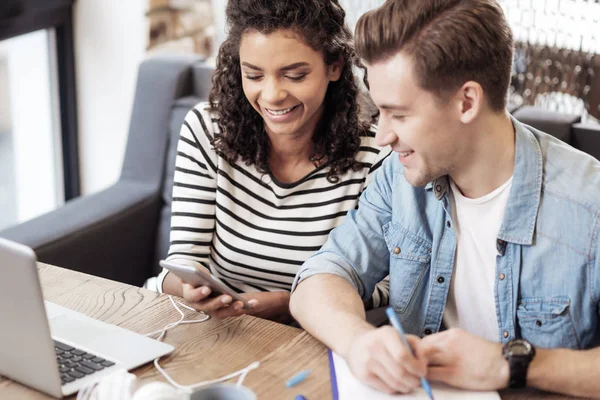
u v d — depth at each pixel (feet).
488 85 3.84
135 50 9.53
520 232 4.13
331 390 3.68
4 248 3.41
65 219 6.78
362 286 4.71
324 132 5.25
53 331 4.14
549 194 4.10
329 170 5.28
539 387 3.67
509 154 4.12
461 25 3.69
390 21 3.75
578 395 3.67
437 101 3.80
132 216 7.08
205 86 7.25
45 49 9.64
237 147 5.26
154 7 9.33
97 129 10.05
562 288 4.09
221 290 4.27
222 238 5.41
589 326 4.13
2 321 3.63
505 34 3.84
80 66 9.82
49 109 9.91
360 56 3.92
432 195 4.52
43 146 10.09
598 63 7.11
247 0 4.70
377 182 4.84
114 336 4.11
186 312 4.44
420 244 4.56
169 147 7.25
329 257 4.63
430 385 3.69
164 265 4.34
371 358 3.66
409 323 4.66
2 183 10.29
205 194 5.39
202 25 9.41
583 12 7.04
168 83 7.24
